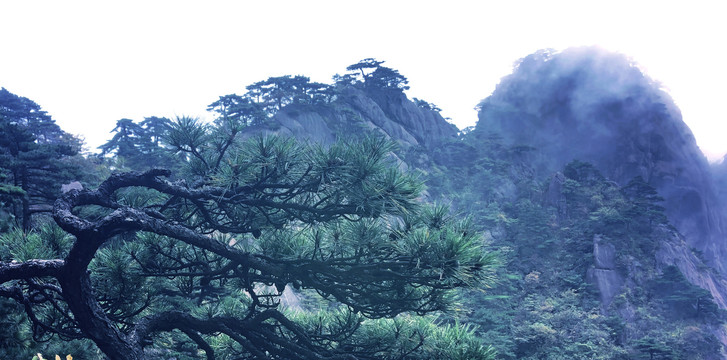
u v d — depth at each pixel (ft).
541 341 259.60
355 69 573.74
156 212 22.27
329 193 21.29
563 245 400.88
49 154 92.02
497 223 384.88
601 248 373.40
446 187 430.20
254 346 24.79
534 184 508.94
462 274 19.43
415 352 24.16
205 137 22.24
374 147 21.33
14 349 22.36
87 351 24.40
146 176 21.88
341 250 22.86
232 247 23.02
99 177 109.09
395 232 21.17
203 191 22.09
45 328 22.63
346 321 26.40
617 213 413.39
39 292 22.47
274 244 23.98
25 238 23.62
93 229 19.21
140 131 347.77
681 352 292.20
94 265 24.64
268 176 21.48
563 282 358.02
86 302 20.70
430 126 590.96
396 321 24.90
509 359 220.02
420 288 24.09
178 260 25.32
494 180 480.23
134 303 25.76
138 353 21.75
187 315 24.02
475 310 236.43
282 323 24.80
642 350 262.26
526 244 384.68
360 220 21.50
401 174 20.83
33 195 93.81
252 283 26.17
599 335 279.49
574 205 469.98
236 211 23.58
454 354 22.76
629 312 334.03
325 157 20.83
